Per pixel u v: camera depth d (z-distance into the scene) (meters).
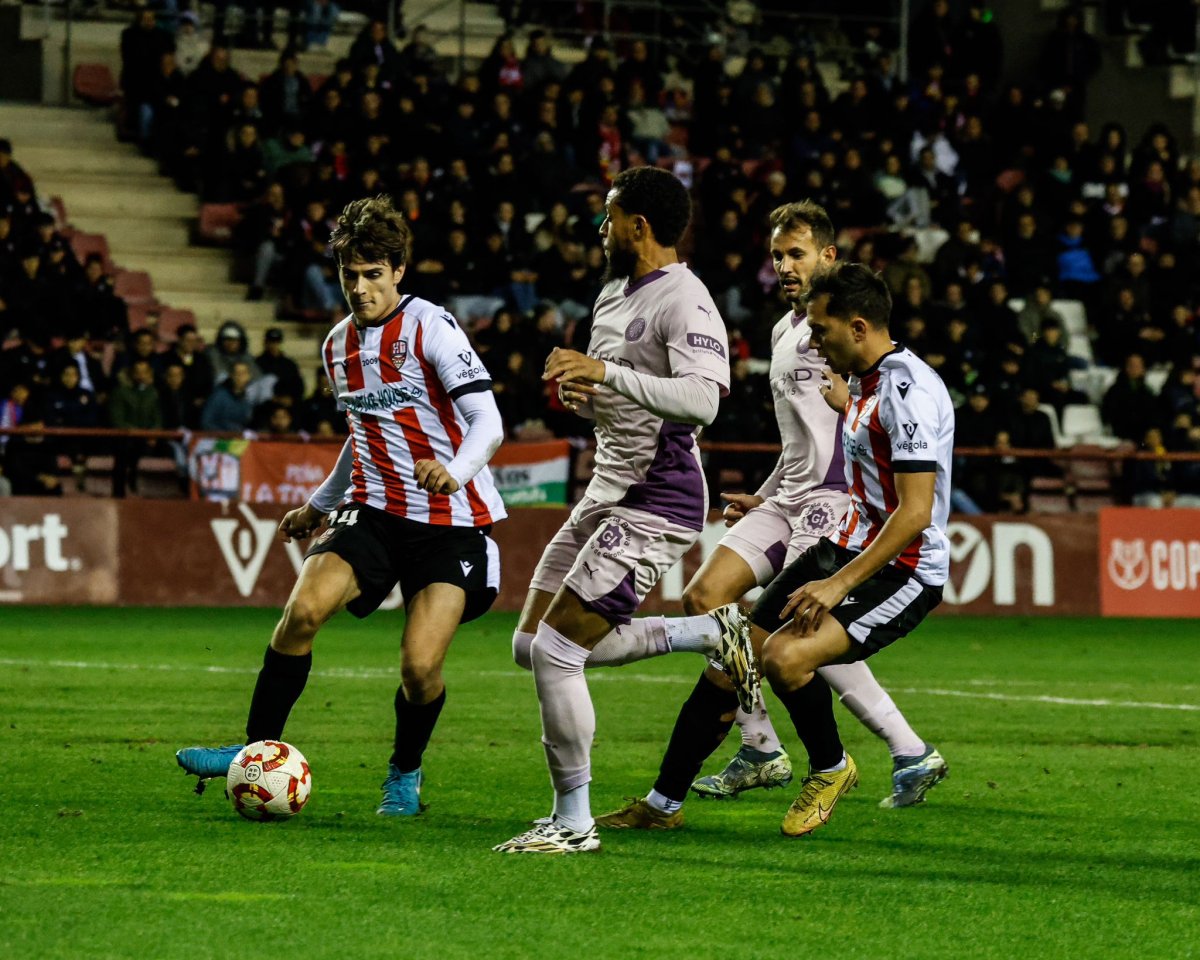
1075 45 59.06
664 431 13.49
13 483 37.84
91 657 28.12
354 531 14.56
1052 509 44.38
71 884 11.79
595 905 11.44
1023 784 17.41
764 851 13.57
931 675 28.33
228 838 13.52
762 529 16.61
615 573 13.26
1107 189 53.88
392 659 28.89
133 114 51.38
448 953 10.13
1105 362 50.66
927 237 52.41
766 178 51.59
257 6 54.44
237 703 22.62
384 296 14.40
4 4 53.47
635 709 23.12
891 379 13.45
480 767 17.80
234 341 40.75
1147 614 41.16
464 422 14.45
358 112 49.03
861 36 60.97
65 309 41.38
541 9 58.41
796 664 13.66
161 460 39.97
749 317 46.09
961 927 11.09
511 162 48.50
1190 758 19.41
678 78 58.94
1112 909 11.66
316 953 10.06
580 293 46.22
